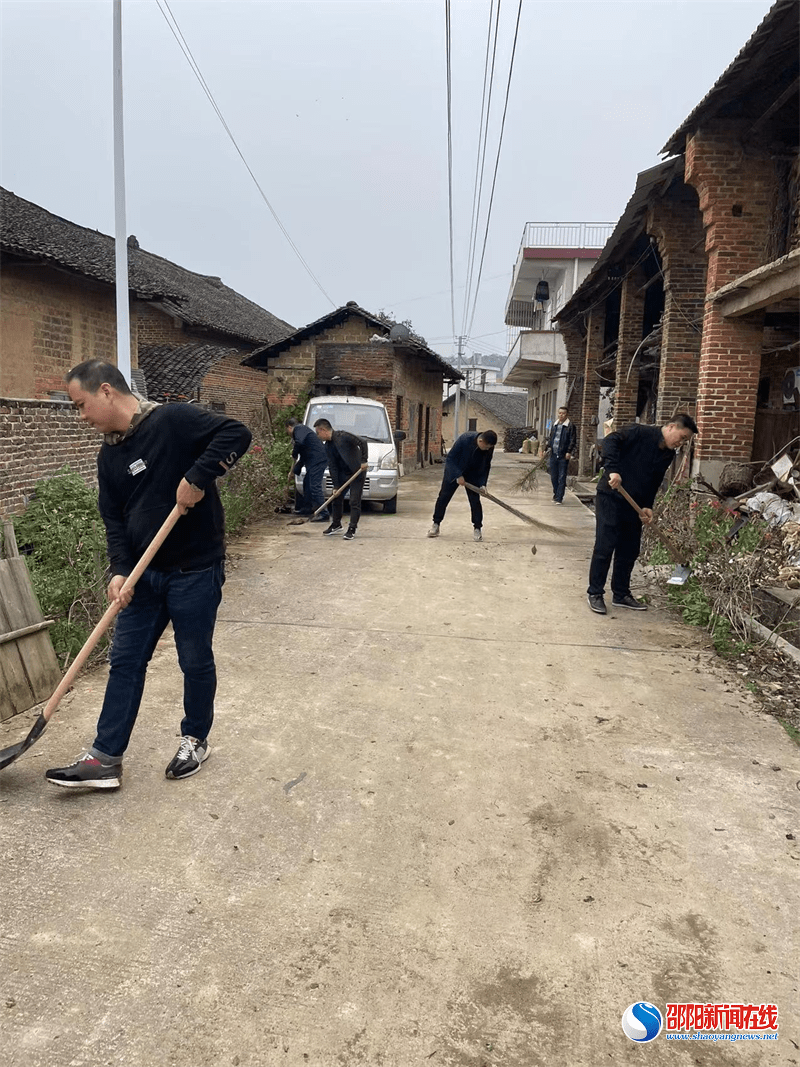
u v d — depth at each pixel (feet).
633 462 19.69
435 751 11.90
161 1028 6.58
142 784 10.64
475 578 24.08
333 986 7.11
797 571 20.12
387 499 38.83
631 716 13.41
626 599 20.65
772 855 9.34
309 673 15.17
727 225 28.76
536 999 7.04
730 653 16.76
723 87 24.84
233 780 10.85
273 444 43.19
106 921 7.87
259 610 19.75
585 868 9.00
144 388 52.34
